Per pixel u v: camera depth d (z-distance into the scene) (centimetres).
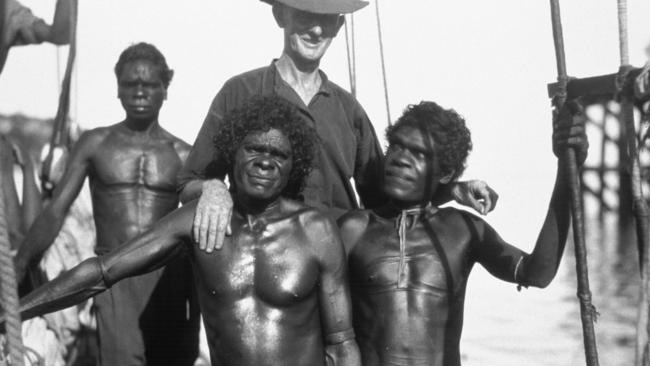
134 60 866
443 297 618
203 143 685
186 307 835
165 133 884
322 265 589
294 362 585
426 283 616
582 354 1462
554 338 1587
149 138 872
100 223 863
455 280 623
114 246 856
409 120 627
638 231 499
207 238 584
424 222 629
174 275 827
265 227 589
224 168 681
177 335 833
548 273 600
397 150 624
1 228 420
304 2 663
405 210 629
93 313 965
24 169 933
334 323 592
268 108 590
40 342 885
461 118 641
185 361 838
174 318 830
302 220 593
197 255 588
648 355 484
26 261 843
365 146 699
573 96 535
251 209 591
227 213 586
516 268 614
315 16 668
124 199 858
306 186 671
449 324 621
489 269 632
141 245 587
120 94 869
